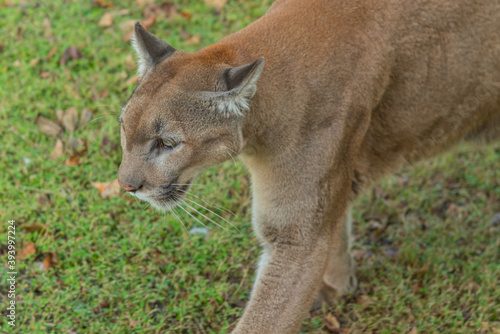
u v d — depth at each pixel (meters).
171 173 4.69
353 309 6.16
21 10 9.19
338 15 5.08
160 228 6.58
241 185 7.11
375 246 6.89
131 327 5.68
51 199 6.80
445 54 5.36
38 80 8.05
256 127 4.87
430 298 6.20
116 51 8.55
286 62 4.89
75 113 7.64
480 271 6.46
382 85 5.22
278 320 5.03
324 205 5.03
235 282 6.33
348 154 5.14
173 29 9.01
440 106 5.56
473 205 7.23
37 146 7.38
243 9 9.37
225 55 4.83
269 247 5.27
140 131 4.57
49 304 5.83
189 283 6.15
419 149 5.79
